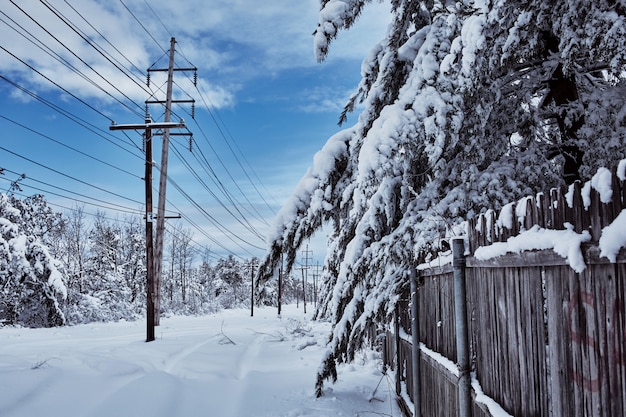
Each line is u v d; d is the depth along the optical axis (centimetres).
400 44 749
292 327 2038
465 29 482
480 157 568
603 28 422
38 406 726
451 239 403
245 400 802
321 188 816
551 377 217
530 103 605
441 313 464
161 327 2345
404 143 531
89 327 2433
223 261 9012
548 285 219
